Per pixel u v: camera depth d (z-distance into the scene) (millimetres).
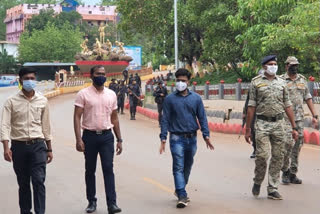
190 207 7230
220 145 14047
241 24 23250
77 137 6773
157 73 77875
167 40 42781
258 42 21281
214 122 19641
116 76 57500
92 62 61156
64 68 83250
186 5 39812
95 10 121250
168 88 30016
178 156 7203
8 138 6184
